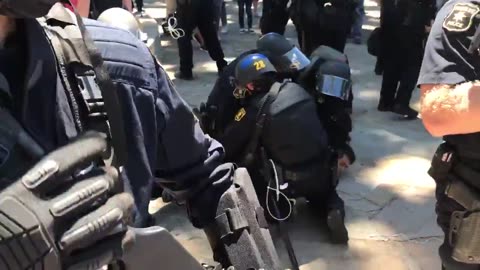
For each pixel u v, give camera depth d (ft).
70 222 2.12
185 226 10.43
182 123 3.38
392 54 15.98
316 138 9.45
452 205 5.97
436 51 5.45
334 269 9.29
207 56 23.06
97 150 2.22
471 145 5.64
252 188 3.72
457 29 5.32
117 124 2.68
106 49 3.04
